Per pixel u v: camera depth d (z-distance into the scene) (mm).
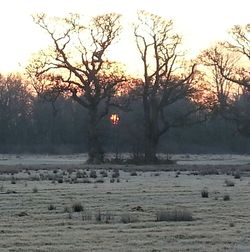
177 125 96250
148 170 72250
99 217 22094
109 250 15750
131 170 71938
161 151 154000
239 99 138750
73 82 94625
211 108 97188
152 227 20141
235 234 18531
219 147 160125
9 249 15914
